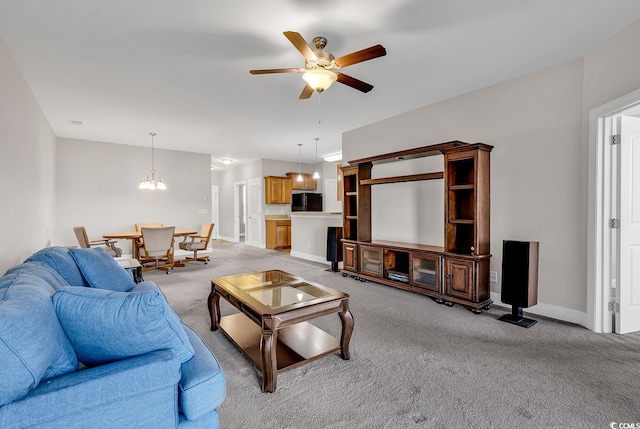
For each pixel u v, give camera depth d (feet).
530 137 10.48
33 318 3.38
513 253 9.75
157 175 22.98
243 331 8.46
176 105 13.34
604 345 8.07
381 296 12.51
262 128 17.38
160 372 3.70
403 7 6.95
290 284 8.75
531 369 6.95
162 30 7.75
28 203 10.95
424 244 13.82
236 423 5.31
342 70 10.12
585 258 9.33
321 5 6.84
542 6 6.98
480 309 10.57
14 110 9.05
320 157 27.50
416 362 7.31
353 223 16.40
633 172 8.85
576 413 5.49
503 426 5.20
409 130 14.39
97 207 20.67
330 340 7.96
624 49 7.95
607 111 8.43
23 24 7.42
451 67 9.99
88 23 7.42
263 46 8.57
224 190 35.37
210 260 21.47
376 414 5.53
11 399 3.11
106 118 15.26
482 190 10.73
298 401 5.90
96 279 7.55
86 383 3.40
